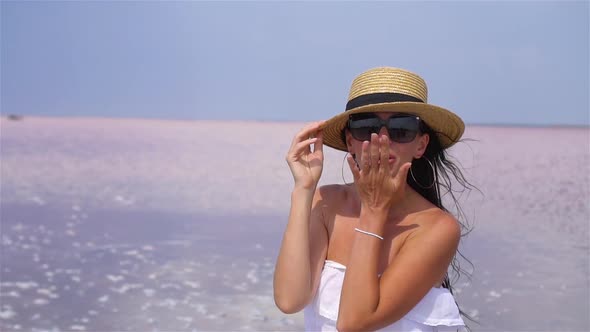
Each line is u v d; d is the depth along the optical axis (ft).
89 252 28.37
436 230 5.78
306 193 6.30
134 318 19.21
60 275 24.21
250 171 74.23
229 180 62.64
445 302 5.78
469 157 100.94
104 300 21.02
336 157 45.65
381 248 5.96
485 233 33.27
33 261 26.48
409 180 6.73
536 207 44.19
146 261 26.71
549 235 33.04
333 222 6.42
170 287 22.61
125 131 237.86
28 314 19.49
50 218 37.83
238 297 21.42
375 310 5.45
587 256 27.84
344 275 6.02
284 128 343.67
